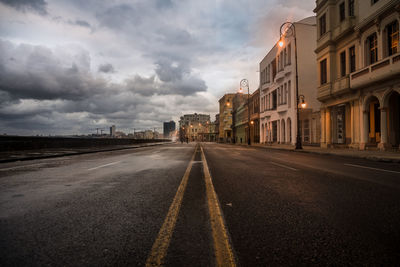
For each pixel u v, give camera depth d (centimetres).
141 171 767
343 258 212
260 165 938
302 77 2969
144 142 4906
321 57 2262
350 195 439
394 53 1480
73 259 209
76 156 1446
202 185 531
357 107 1798
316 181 582
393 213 335
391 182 569
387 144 1540
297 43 2992
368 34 1673
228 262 204
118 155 1536
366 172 740
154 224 292
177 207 360
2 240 246
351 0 1886
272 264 201
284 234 262
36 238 251
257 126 4834
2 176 667
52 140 2023
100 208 358
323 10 2228
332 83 2073
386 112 1548
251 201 396
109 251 224
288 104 3122
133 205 374
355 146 1805
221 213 332
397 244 240
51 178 633
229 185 532
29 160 1167
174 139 13750
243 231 270
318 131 2603
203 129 15462
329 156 1445
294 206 368
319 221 303
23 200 405
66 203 386
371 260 209
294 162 1062
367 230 274
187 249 227
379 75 1484
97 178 632
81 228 279
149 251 224
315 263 203
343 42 1964
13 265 199
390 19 1476
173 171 766
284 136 3416
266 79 4206
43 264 201
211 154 1623
